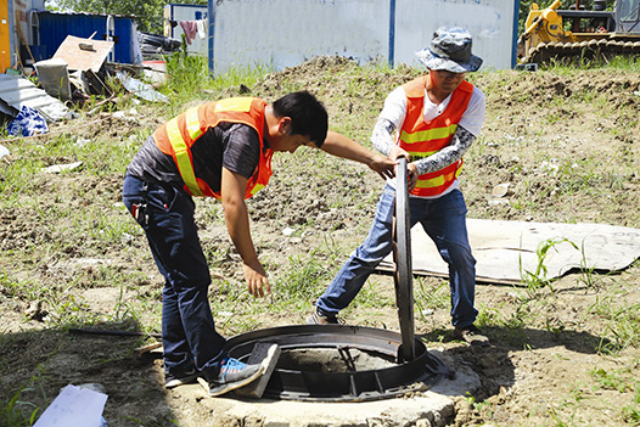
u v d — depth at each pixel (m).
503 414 3.51
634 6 16.52
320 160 9.14
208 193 3.44
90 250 6.21
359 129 10.16
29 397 3.54
